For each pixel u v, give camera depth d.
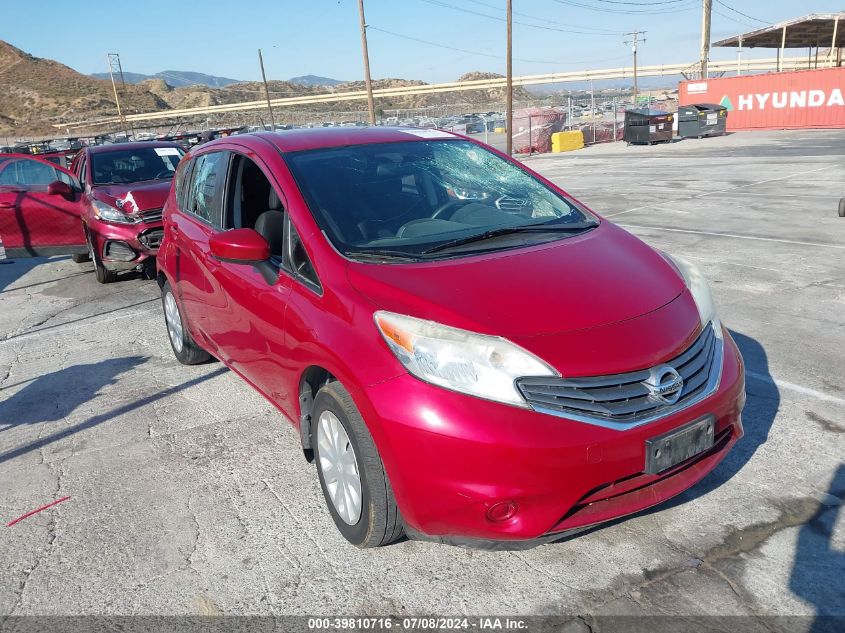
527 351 2.50
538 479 2.41
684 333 2.74
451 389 2.49
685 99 32.66
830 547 2.76
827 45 44.16
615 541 2.91
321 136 4.00
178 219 4.92
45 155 12.20
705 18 43.69
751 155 19.66
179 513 3.43
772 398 4.10
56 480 3.87
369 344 2.69
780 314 5.59
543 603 2.60
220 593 2.81
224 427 4.38
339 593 2.75
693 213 10.63
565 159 25.69
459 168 3.88
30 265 11.10
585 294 2.77
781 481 3.24
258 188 4.13
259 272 3.52
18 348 6.51
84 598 2.84
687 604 2.53
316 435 3.13
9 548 3.25
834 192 11.63
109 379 5.43
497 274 2.87
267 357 3.50
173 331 5.56
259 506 3.44
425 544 3.04
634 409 2.50
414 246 3.16
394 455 2.54
